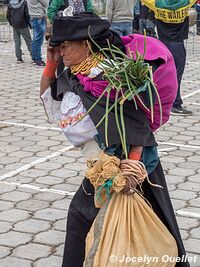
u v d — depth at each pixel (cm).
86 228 376
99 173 352
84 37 360
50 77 395
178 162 739
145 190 375
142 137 352
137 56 346
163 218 373
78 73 368
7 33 2275
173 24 963
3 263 483
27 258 492
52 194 629
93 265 344
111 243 346
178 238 374
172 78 368
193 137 859
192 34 2228
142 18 1511
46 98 400
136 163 354
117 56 369
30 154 769
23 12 1555
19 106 1058
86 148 372
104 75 349
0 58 1702
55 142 824
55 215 576
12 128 902
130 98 342
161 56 364
